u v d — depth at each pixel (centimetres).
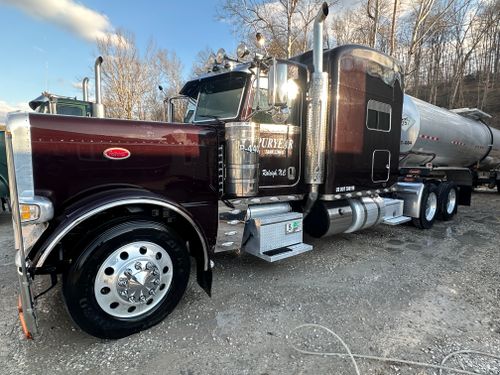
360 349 242
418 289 348
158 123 301
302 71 391
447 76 2839
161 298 269
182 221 295
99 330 239
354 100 428
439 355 236
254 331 263
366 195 475
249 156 331
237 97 358
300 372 215
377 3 1327
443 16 1511
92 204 240
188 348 241
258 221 354
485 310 306
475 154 858
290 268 400
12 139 234
